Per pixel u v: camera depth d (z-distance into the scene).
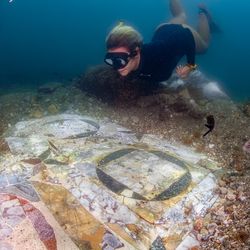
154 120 2.12
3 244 1.00
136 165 1.50
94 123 2.02
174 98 2.17
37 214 1.14
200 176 1.47
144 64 1.87
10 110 2.20
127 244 1.07
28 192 1.26
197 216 1.23
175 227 1.17
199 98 2.30
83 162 1.50
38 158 1.53
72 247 1.03
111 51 1.65
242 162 1.61
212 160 1.67
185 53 2.12
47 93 2.58
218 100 2.29
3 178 1.35
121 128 2.01
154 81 2.17
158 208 1.24
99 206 1.23
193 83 2.47
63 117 2.08
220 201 1.31
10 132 1.84
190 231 1.16
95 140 1.77
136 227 1.15
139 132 2.00
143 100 2.29
